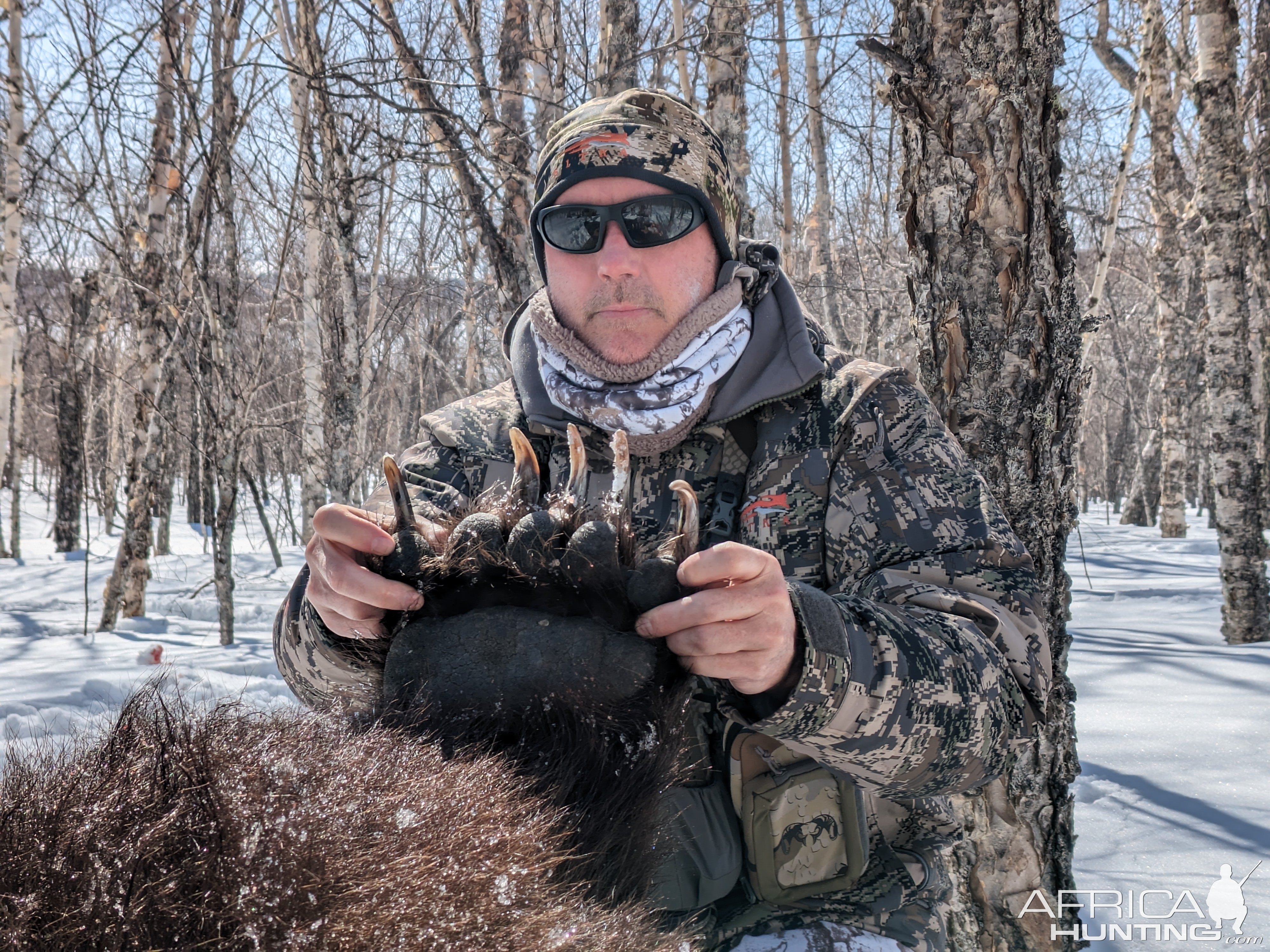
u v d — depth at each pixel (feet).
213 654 19.01
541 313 4.60
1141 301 74.23
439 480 4.70
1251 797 10.05
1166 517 49.01
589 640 3.00
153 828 1.85
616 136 4.39
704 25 19.26
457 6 17.66
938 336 6.85
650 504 4.33
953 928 4.70
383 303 41.93
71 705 13.12
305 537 36.11
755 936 3.61
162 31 21.61
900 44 7.04
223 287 25.18
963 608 3.84
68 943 1.63
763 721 3.34
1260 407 35.29
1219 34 23.32
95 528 60.34
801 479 4.19
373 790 2.24
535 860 2.31
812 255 37.50
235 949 1.70
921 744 3.40
